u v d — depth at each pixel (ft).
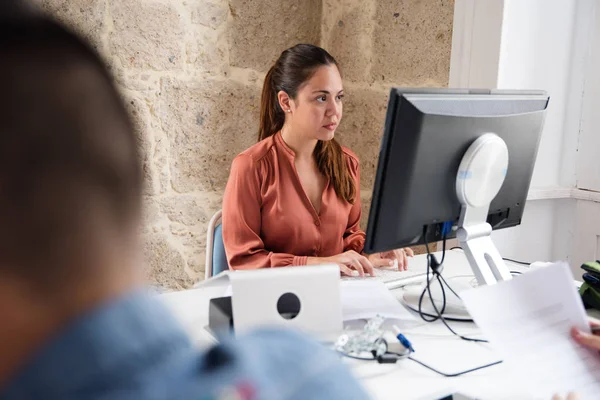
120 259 1.00
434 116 4.06
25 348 0.94
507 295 3.61
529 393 3.40
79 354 0.92
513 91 4.74
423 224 4.41
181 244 8.80
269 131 7.06
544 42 7.83
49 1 7.36
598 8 7.76
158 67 8.23
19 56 0.94
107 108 0.99
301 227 6.50
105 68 1.03
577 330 3.53
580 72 8.05
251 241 6.24
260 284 3.82
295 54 6.51
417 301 4.78
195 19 8.41
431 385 3.48
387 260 5.93
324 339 3.90
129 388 0.94
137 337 0.98
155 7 8.07
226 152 9.00
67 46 0.99
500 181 4.54
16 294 0.92
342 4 9.48
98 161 0.96
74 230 0.93
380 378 3.56
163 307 1.08
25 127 0.90
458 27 7.86
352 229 7.06
